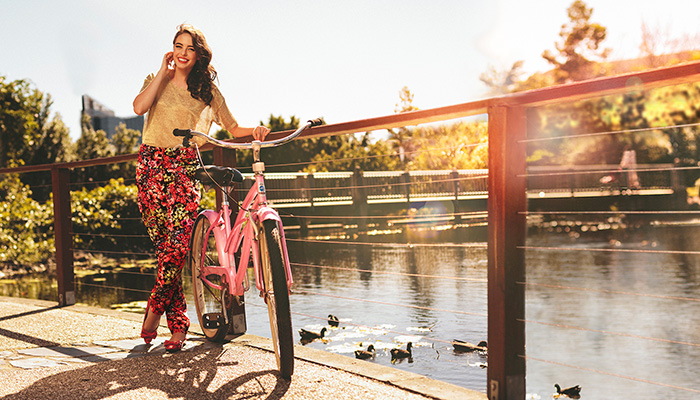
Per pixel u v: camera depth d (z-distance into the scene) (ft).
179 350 9.65
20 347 10.25
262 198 8.18
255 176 8.30
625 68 124.47
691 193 108.47
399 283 31.17
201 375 8.05
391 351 16.25
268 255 7.68
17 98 80.02
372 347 16.98
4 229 45.98
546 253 50.60
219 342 10.29
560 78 134.10
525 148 6.95
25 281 38.42
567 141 119.14
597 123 116.78
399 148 133.28
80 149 111.65
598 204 103.19
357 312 23.11
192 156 9.88
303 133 9.84
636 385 15.92
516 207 6.91
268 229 7.65
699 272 37.37
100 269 43.68
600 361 18.39
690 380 16.25
